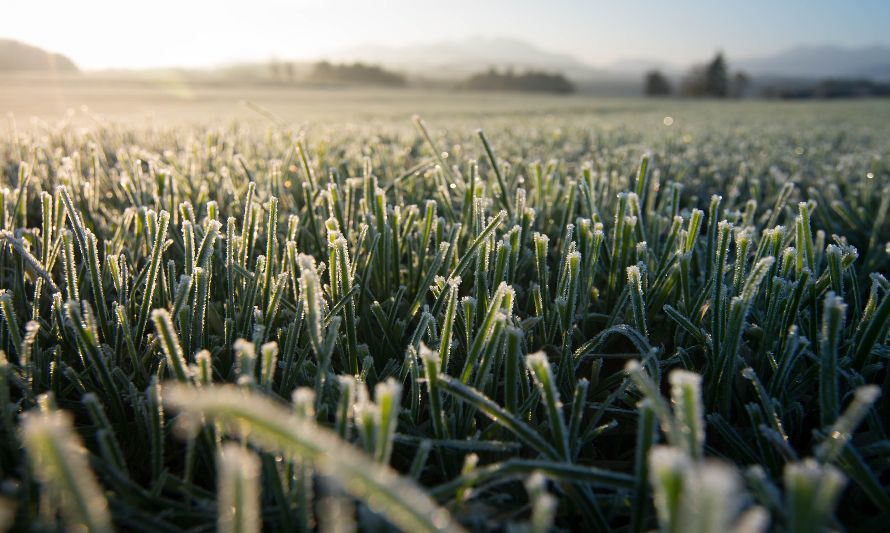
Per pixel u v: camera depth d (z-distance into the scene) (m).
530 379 0.28
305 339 0.29
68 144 0.89
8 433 0.22
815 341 0.29
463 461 0.24
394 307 0.31
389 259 0.36
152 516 0.21
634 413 0.26
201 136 1.15
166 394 0.25
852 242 0.54
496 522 0.21
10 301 0.26
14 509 0.20
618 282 0.36
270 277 0.30
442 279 0.31
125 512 0.19
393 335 0.31
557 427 0.21
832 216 0.64
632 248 0.39
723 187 0.83
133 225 0.47
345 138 1.18
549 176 0.57
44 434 0.13
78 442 0.25
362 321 0.32
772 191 0.75
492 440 0.24
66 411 0.26
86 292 0.35
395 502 0.13
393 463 0.25
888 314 0.26
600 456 0.27
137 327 0.29
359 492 0.15
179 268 0.38
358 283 0.34
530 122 2.24
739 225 0.51
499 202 0.52
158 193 0.48
